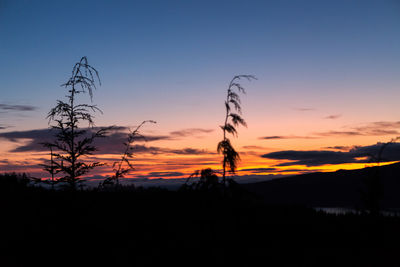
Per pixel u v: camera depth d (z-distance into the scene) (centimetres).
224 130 827
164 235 1048
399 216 1458
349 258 1049
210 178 784
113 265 842
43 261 798
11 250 850
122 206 1230
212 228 1058
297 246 1149
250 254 996
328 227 1458
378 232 1238
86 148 829
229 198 785
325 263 997
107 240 957
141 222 1139
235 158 796
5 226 977
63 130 822
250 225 1178
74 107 845
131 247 957
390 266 965
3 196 1178
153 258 907
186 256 940
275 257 1012
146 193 1452
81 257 848
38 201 1095
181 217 1071
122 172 845
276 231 1279
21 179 950
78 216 919
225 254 978
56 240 889
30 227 951
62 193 861
